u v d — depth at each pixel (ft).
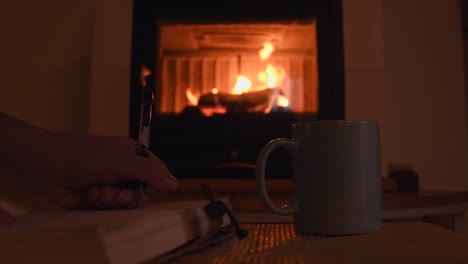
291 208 1.46
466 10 5.84
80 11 6.03
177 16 4.77
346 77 4.75
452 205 3.09
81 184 1.35
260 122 4.59
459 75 5.79
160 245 0.87
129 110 4.77
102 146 1.37
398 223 1.63
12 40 6.00
